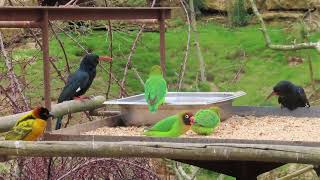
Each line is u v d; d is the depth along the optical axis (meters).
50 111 2.04
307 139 1.85
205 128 1.93
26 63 2.88
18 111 2.67
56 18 2.04
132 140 1.83
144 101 2.23
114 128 2.12
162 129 1.91
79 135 1.89
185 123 1.92
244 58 3.72
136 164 2.59
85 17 2.14
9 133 2.00
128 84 3.65
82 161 2.60
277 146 1.64
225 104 2.22
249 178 2.00
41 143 1.71
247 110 2.38
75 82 2.40
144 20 2.49
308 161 1.62
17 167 2.68
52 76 3.36
